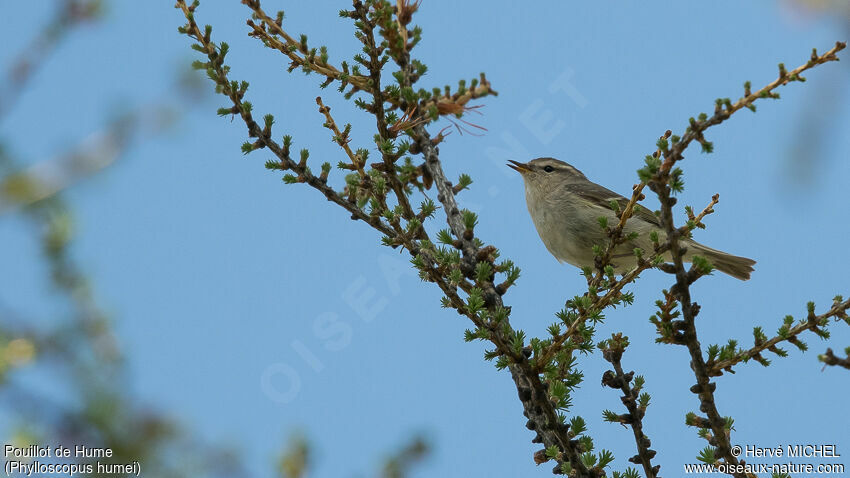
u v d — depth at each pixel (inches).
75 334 220.1
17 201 233.1
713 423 367.9
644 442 386.9
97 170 244.8
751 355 358.0
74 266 232.7
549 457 401.4
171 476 210.1
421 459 255.9
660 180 331.3
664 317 365.7
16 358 207.0
